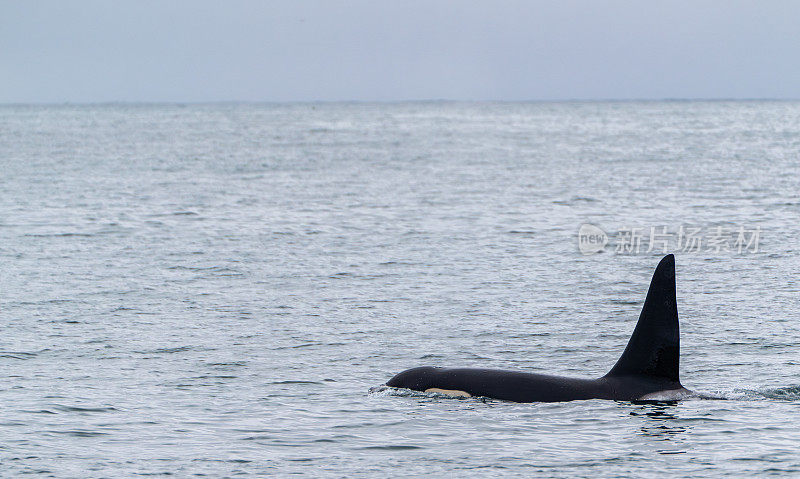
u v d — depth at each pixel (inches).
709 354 3090.6
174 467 2091.5
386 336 3395.7
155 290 4212.6
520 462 2113.7
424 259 5029.5
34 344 3255.4
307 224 6471.5
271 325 3565.5
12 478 2020.2
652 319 2576.3
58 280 4434.1
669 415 2415.1
